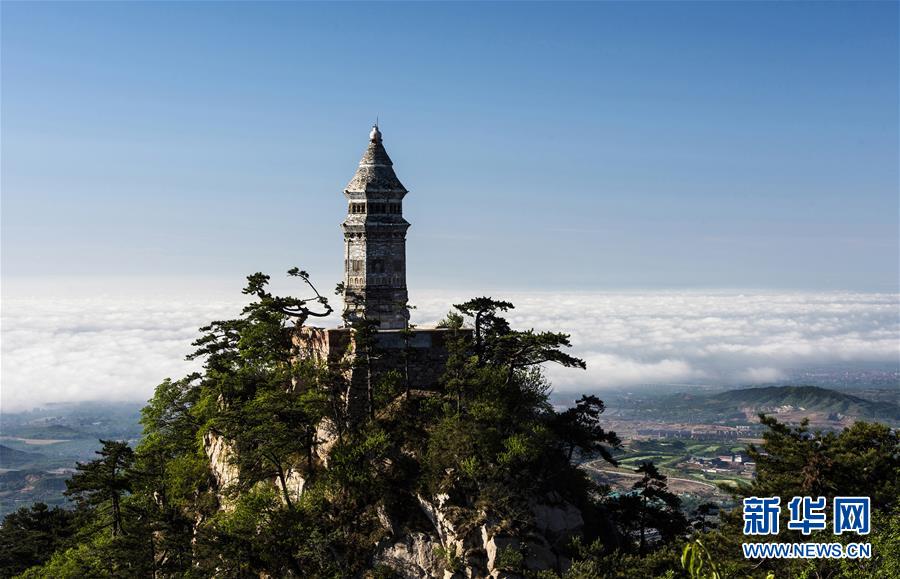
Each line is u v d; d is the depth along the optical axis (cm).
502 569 10612
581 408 13050
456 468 11638
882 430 10575
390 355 12962
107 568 12131
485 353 12675
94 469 12350
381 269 14000
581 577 10219
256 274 14175
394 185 14088
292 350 14388
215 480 14225
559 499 11875
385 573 11112
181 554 12181
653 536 13575
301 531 11456
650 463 13138
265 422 12169
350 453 12012
